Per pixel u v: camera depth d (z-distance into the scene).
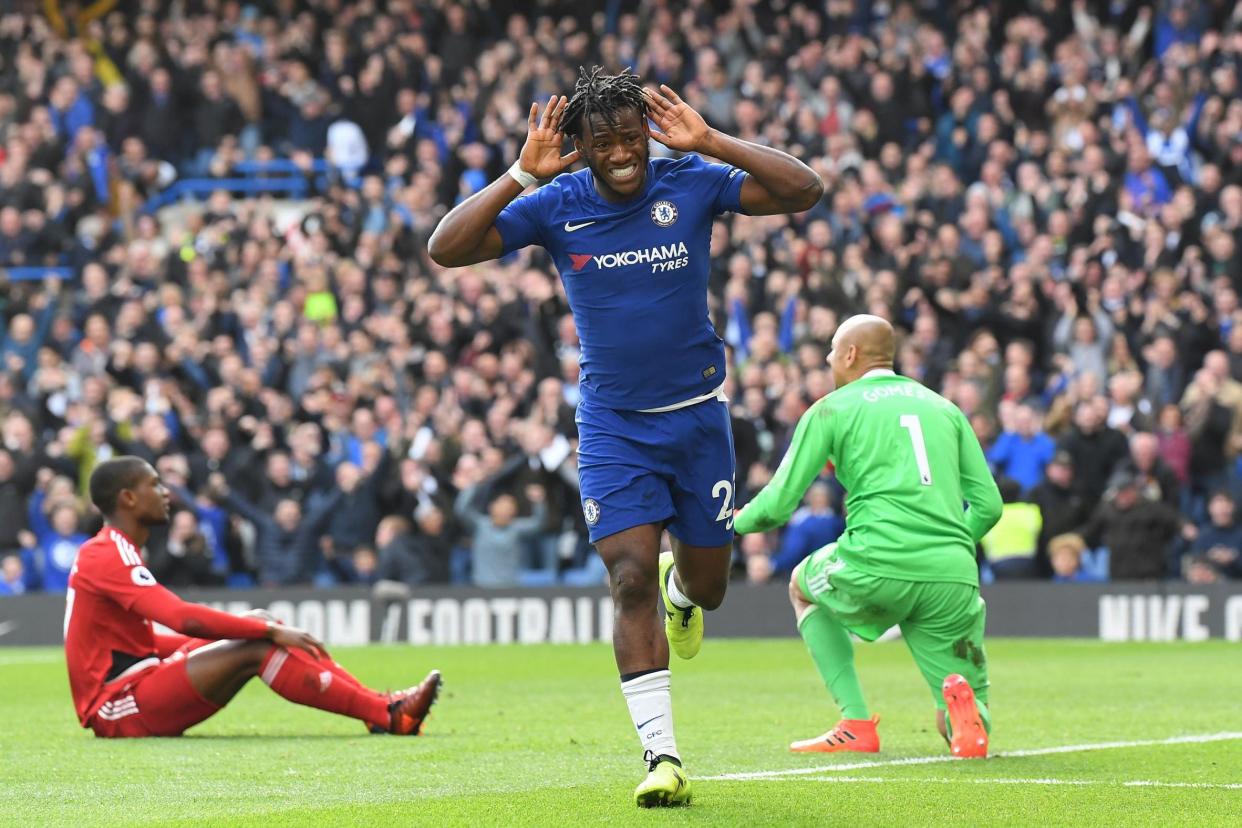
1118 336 32.59
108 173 43.06
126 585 13.18
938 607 11.95
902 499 11.95
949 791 9.91
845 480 12.20
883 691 18.61
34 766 11.64
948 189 36.59
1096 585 28.88
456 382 33.66
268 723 15.27
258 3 47.72
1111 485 29.59
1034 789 10.02
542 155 9.70
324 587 30.77
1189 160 38.19
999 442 30.48
